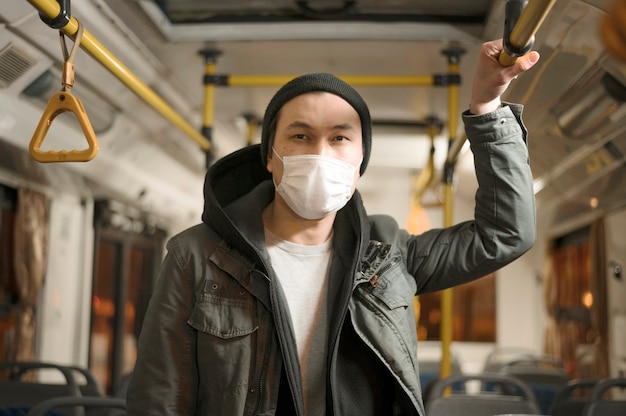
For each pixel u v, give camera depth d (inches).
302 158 55.7
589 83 121.2
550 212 243.0
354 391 57.6
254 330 56.1
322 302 59.6
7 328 178.7
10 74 126.4
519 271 346.6
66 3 65.8
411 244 63.1
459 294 353.4
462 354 346.6
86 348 218.2
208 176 60.8
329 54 143.3
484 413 118.3
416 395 57.1
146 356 56.7
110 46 130.1
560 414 146.6
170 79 160.4
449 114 145.2
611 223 195.5
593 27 97.5
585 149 156.6
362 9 128.9
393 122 211.9
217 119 207.0
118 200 226.7
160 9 127.3
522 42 51.2
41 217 186.7
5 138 140.7
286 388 57.5
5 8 105.7
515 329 344.5
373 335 56.7
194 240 59.0
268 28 132.3
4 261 177.5
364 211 61.2
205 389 56.2
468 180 283.4
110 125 172.9
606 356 199.0
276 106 58.3
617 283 190.9
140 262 284.4
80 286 216.1
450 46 136.0
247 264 57.1
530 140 163.2
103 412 130.5
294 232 60.3
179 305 57.1
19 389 125.9
